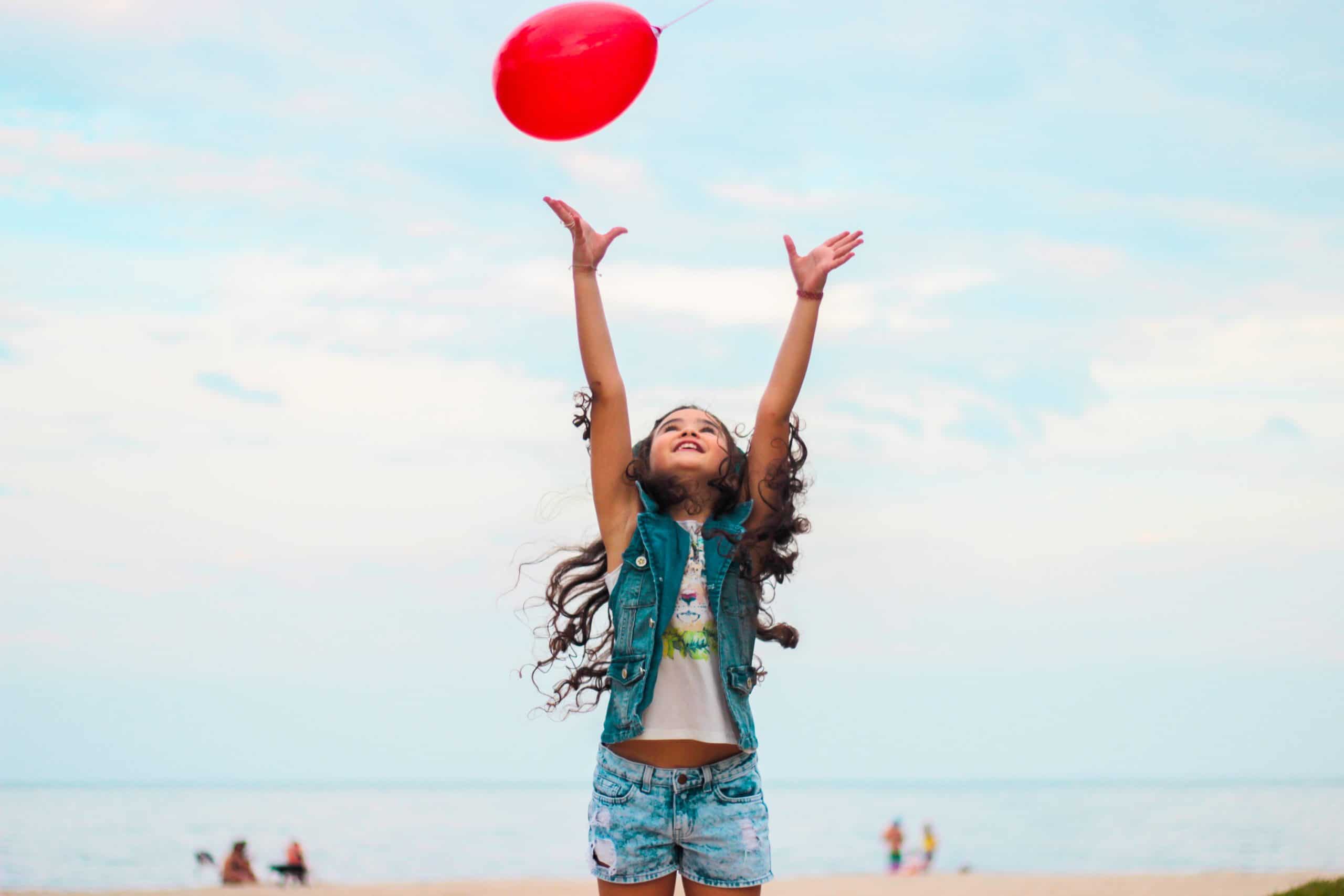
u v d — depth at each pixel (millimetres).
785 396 3861
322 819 98312
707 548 3688
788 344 3908
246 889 17156
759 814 3512
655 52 3895
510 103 3801
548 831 79250
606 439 3805
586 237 3863
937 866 49812
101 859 51656
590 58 3711
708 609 3629
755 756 3576
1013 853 56344
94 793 192125
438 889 15617
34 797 168375
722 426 3941
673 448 3805
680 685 3535
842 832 78188
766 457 3861
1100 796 164125
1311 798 145750
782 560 3871
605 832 3496
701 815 3441
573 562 4035
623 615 3604
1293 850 55062
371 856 54625
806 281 3924
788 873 43406
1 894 16891
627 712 3471
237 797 168250
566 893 14828
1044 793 183375
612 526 3805
